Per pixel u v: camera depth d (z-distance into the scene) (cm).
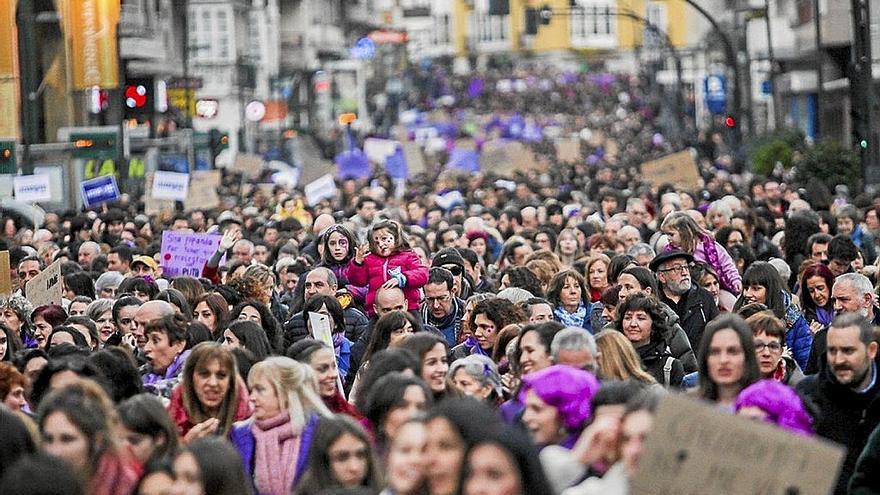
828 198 6125
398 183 9181
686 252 3381
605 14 12938
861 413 2202
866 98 6975
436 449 1504
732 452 1580
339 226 3856
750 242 4712
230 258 4791
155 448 1964
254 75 15312
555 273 3728
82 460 1752
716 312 3375
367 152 10312
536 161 11594
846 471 2191
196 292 3472
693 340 3347
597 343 2455
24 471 1428
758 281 3228
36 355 2608
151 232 5650
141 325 2906
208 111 10562
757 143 9788
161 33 12525
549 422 1847
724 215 4791
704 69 19375
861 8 7025
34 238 5378
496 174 9494
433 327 3300
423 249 4600
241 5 15612
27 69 7331
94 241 5119
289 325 3241
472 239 4872
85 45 8050
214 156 9194
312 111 18100
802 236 4438
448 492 1499
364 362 2792
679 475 1583
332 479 1878
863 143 6962
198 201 6894
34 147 7894
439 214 6247
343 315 3219
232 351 2502
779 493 1575
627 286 3238
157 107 11762
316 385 2167
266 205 7181
